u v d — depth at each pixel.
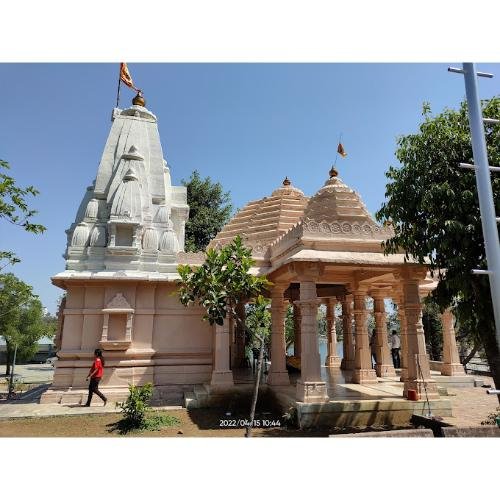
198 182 26.39
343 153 13.69
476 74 3.79
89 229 13.77
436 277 11.99
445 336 16.02
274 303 12.34
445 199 6.86
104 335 12.27
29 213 10.53
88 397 11.27
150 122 16.06
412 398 9.45
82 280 12.37
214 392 11.40
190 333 13.25
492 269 3.28
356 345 12.80
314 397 9.23
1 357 39.16
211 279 7.04
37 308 29.97
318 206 12.47
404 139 7.97
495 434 5.55
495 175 6.52
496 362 6.81
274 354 12.05
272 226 15.02
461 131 7.24
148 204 14.38
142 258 13.49
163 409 11.05
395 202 7.77
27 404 11.63
